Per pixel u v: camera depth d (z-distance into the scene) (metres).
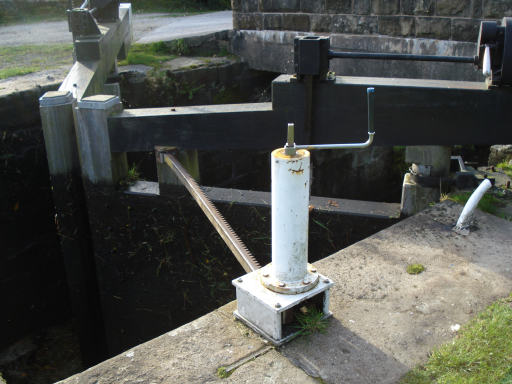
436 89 4.10
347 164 9.02
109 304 6.03
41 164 6.51
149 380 2.31
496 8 6.11
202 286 5.58
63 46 9.62
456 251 3.29
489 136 4.14
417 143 4.29
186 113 4.83
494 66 3.79
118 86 6.85
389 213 4.75
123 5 8.98
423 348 2.49
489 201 3.92
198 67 8.57
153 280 5.76
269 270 2.65
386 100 4.21
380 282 2.99
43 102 5.20
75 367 6.54
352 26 7.66
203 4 16.59
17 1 13.64
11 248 6.30
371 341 2.53
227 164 8.55
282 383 2.27
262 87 9.80
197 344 2.52
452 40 6.61
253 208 5.07
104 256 5.80
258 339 2.54
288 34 8.57
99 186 5.41
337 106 4.30
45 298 6.85
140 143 5.06
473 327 2.61
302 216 2.41
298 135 4.46
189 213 5.29
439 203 3.91
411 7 6.90
